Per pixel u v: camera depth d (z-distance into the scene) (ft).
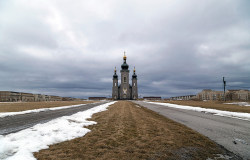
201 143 21.15
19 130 26.37
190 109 80.07
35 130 25.85
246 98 309.01
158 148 18.99
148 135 24.88
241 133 27.14
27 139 20.48
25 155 15.23
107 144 20.22
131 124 34.17
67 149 18.15
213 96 349.41
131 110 71.15
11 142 18.83
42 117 44.01
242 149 19.19
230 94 319.88
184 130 28.63
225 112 59.16
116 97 432.66
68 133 24.71
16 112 54.80
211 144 20.75
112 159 15.61
